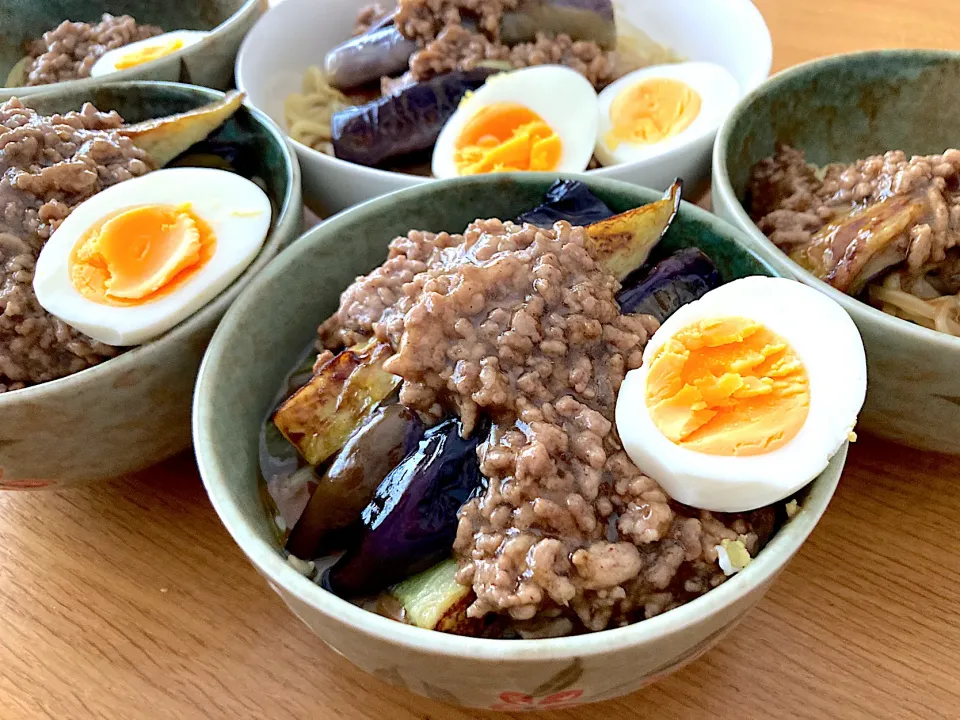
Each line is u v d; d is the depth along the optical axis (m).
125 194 0.18
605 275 0.16
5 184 0.18
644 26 0.31
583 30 0.28
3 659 0.17
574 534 0.13
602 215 0.18
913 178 0.19
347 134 0.26
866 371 0.16
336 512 0.15
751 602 0.12
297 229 0.19
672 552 0.13
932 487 0.19
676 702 0.16
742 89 0.27
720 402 0.14
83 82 0.23
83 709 0.16
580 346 0.15
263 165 0.22
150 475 0.20
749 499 0.14
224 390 0.15
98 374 0.15
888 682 0.16
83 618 0.17
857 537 0.18
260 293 0.17
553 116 0.26
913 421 0.17
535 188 0.19
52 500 0.20
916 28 0.33
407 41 0.28
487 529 0.14
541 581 0.13
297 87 0.31
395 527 0.14
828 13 0.34
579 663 0.11
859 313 0.16
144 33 0.32
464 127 0.25
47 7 0.32
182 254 0.17
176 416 0.17
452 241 0.18
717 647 0.16
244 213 0.18
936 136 0.23
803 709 0.15
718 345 0.15
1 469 0.16
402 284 0.17
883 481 0.19
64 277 0.17
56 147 0.19
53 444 0.16
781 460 0.14
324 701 0.16
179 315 0.17
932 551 0.18
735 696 0.16
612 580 0.13
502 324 0.15
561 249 0.16
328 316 0.19
